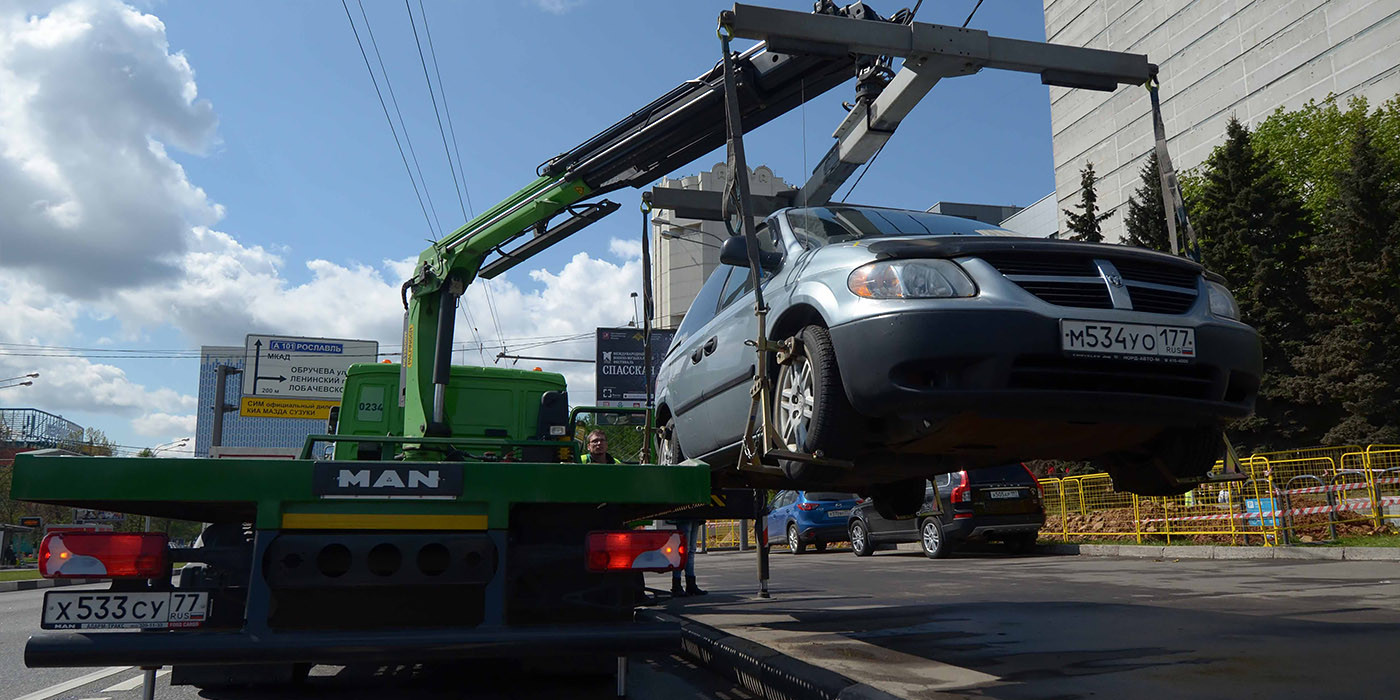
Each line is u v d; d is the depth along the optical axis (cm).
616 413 573
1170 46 6562
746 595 888
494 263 891
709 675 559
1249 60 5888
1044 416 399
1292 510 1318
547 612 398
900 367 404
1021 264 418
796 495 2072
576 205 852
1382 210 2708
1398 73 4978
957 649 498
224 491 369
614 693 479
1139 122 6800
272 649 357
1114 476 533
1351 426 2530
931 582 1004
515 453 664
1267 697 357
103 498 358
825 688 408
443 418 791
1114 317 401
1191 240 504
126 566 364
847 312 428
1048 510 1756
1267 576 916
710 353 611
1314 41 5462
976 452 502
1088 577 987
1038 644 508
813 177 661
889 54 487
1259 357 436
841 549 2189
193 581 373
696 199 684
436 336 864
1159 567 1123
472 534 389
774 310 503
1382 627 527
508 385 815
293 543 373
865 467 513
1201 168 6053
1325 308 2703
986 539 1603
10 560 3816
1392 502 1341
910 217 564
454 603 389
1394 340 2570
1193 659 443
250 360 3425
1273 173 2961
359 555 378
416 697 468
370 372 846
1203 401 411
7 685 543
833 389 442
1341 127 3853
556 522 416
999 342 390
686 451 670
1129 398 398
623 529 416
